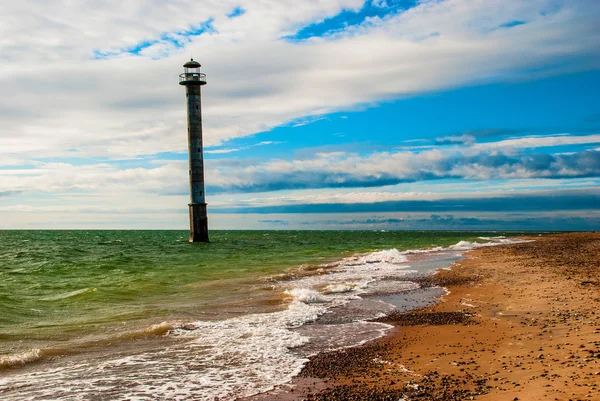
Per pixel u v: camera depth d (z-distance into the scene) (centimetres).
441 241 6944
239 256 4000
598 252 3525
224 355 1038
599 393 659
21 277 2616
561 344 965
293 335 1218
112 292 1928
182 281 2345
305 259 3644
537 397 671
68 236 10675
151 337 1202
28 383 858
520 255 3450
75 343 1141
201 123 5412
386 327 1303
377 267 2956
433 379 821
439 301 1692
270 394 792
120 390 823
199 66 5372
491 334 1134
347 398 754
